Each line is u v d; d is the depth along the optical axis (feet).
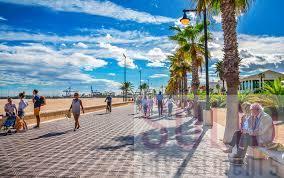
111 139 41.55
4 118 51.37
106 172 24.03
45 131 52.08
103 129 54.49
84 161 27.91
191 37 91.45
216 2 43.93
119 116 89.40
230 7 37.52
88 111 114.42
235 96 35.73
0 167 25.79
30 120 66.08
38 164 26.84
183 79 149.18
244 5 40.93
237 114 35.58
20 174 23.66
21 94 53.06
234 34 37.04
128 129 53.72
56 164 26.78
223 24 37.70
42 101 58.34
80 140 41.01
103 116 90.48
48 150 33.55
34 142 39.55
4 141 40.47
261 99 64.18
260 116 25.40
